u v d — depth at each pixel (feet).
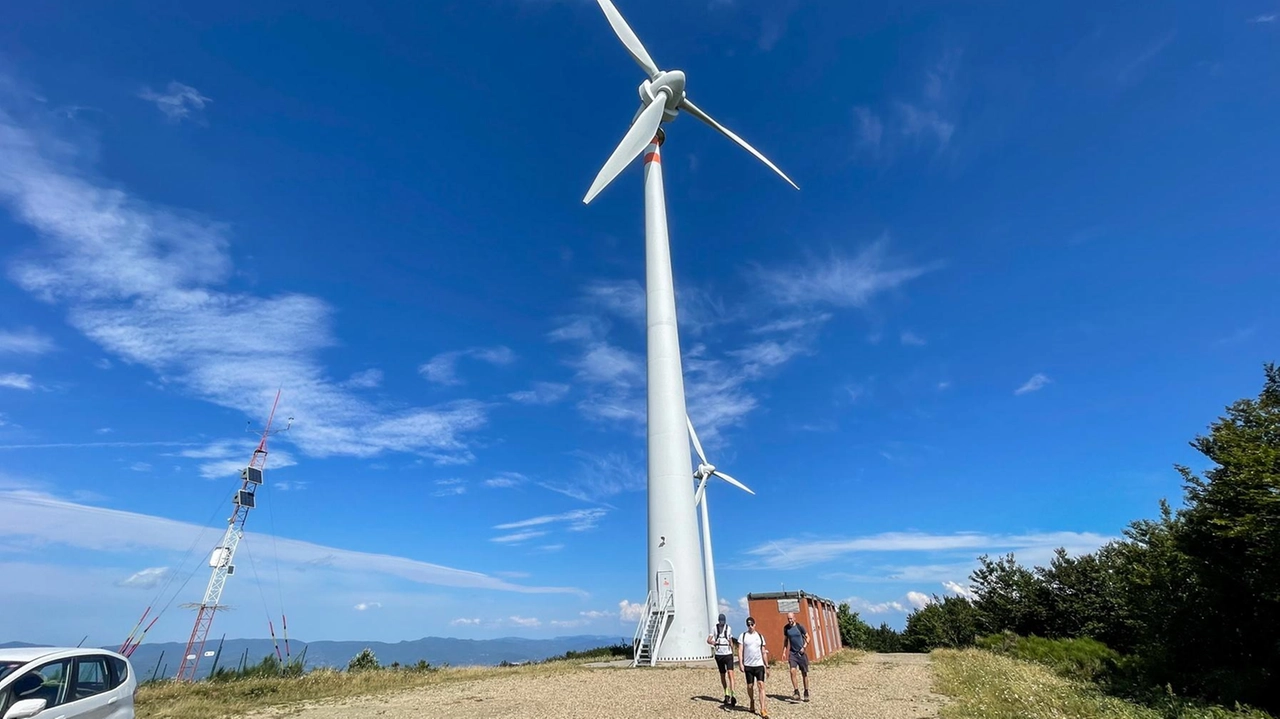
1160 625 69.41
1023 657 107.65
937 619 185.78
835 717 44.55
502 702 51.67
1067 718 45.27
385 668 88.43
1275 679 55.26
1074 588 140.77
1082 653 100.07
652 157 105.19
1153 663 69.15
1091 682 72.64
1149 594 72.18
